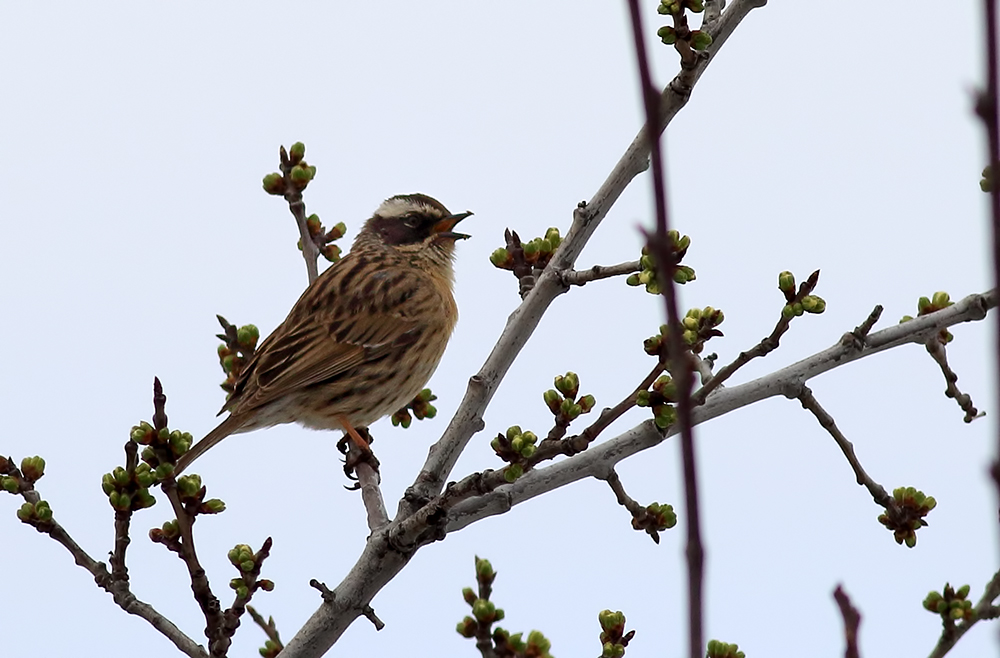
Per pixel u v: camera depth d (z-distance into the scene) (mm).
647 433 11164
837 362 11281
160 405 10234
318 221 14812
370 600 10898
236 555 10477
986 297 11172
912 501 10930
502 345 11289
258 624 12195
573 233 11336
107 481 10180
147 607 10344
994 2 3305
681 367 4195
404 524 10555
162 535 10531
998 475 3746
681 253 9570
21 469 10508
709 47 10703
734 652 8922
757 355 9609
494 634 8484
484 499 11242
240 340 14719
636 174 11266
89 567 10320
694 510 4191
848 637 5215
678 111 10586
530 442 9703
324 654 10953
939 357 11797
